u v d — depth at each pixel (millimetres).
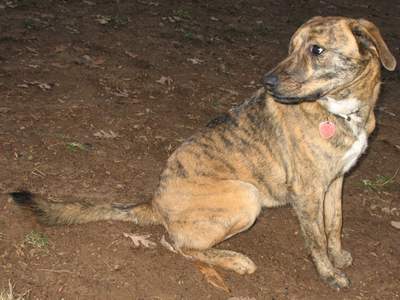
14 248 2020
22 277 1941
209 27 3887
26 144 2430
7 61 2967
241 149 2062
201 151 2072
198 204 2043
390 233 2307
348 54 1914
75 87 2855
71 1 3803
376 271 2145
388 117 3092
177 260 2078
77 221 2084
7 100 2678
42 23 3381
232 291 2010
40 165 2344
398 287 2094
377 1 5332
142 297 1940
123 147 2516
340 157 2000
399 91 3400
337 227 2133
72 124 2592
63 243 2064
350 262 2150
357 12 4887
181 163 2074
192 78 3129
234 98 3016
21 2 3615
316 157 1987
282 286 2051
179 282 2006
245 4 4543
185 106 2877
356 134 1992
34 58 3029
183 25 3799
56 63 3016
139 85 2973
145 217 2119
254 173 2064
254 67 3389
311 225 2039
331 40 1914
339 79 1926
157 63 3211
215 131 2092
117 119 2674
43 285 1929
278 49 3729
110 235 2115
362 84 1950
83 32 3371
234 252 2078
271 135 2043
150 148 2541
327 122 1970
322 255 2062
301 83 1935
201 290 1995
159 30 3627
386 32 4477
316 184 2010
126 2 3992
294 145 2006
